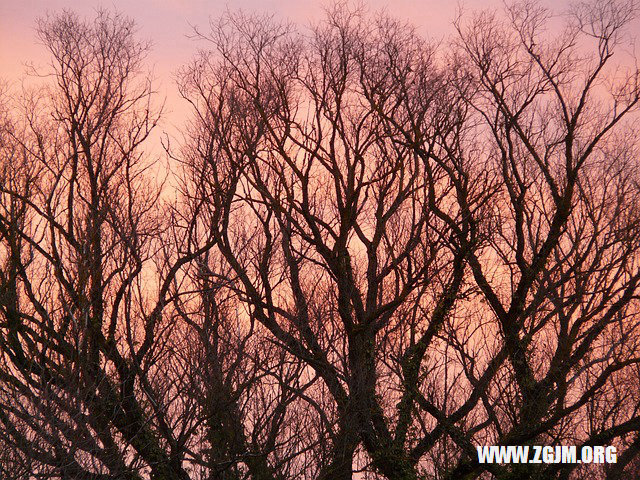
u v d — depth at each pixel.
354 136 59.41
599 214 60.28
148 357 47.38
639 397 57.94
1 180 47.12
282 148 57.97
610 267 58.59
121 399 45.34
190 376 47.28
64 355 39.00
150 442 46.94
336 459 51.59
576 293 58.62
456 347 59.00
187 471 51.97
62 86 54.97
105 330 47.69
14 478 35.72
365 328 55.56
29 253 44.19
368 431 55.44
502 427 59.59
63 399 37.22
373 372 55.91
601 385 51.72
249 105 58.69
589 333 57.03
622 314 58.19
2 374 37.41
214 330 48.69
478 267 60.94
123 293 48.28
